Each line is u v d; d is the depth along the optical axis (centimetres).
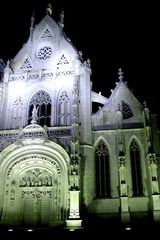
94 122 4762
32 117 4678
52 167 4475
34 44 5450
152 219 4019
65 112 4866
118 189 4294
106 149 4584
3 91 5041
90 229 3784
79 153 4294
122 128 4638
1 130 4734
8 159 4531
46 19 5619
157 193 4019
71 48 5275
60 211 4109
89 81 4975
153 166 4153
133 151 4525
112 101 4900
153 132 4569
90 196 4216
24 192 4516
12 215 4303
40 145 4475
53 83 5016
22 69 5291
